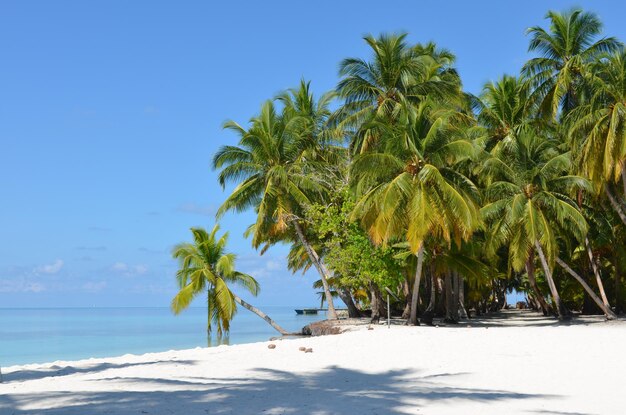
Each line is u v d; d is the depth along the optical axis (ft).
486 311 221.66
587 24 125.08
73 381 42.29
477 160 114.52
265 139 124.16
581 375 43.50
